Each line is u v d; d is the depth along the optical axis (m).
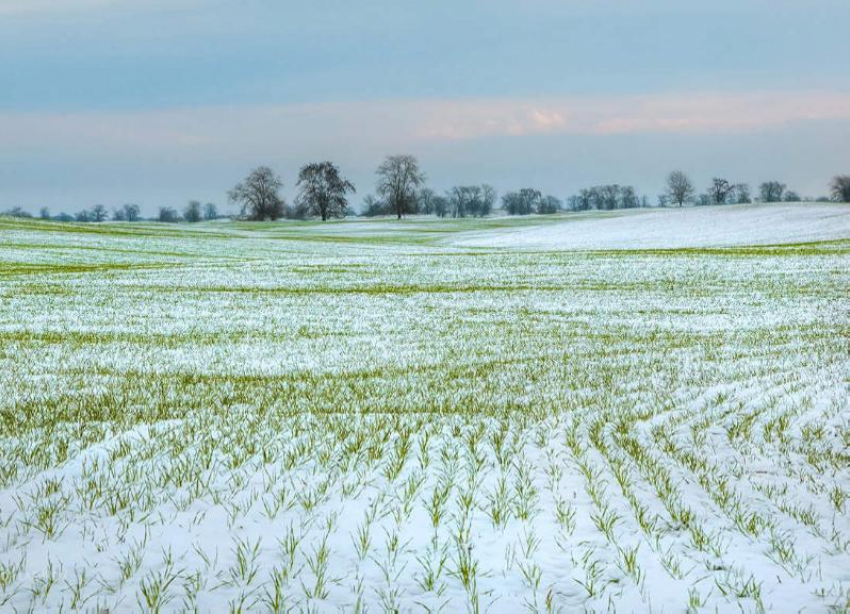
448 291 37.00
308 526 6.31
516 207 198.00
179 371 15.97
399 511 6.68
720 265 46.75
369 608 5.01
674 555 5.88
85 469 7.63
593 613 5.00
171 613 4.86
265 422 10.03
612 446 9.13
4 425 9.56
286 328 24.75
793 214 88.81
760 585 5.36
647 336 22.64
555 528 6.40
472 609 5.03
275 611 4.91
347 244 83.56
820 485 7.73
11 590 5.07
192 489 7.11
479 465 8.09
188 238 84.25
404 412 11.04
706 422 10.59
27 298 32.41
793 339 21.34
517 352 19.39
